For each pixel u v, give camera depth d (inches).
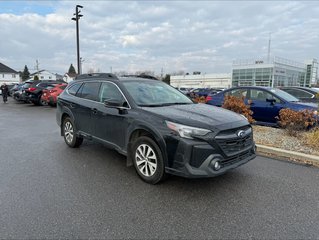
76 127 230.5
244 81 2630.4
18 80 3056.1
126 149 174.1
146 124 155.3
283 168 189.5
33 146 252.1
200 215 124.5
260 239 106.5
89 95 217.3
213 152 135.9
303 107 293.0
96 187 155.0
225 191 150.2
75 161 204.1
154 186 156.2
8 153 227.0
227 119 152.3
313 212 127.7
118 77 202.5
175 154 140.9
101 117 195.2
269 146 234.5
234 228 114.0
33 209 128.6
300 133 270.8
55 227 113.6
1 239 105.0
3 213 124.6
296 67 2719.0
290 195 145.9
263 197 143.2
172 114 152.9
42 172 179.6
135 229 112.8
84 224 116.1
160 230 112.3
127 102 176.4
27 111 591.2
